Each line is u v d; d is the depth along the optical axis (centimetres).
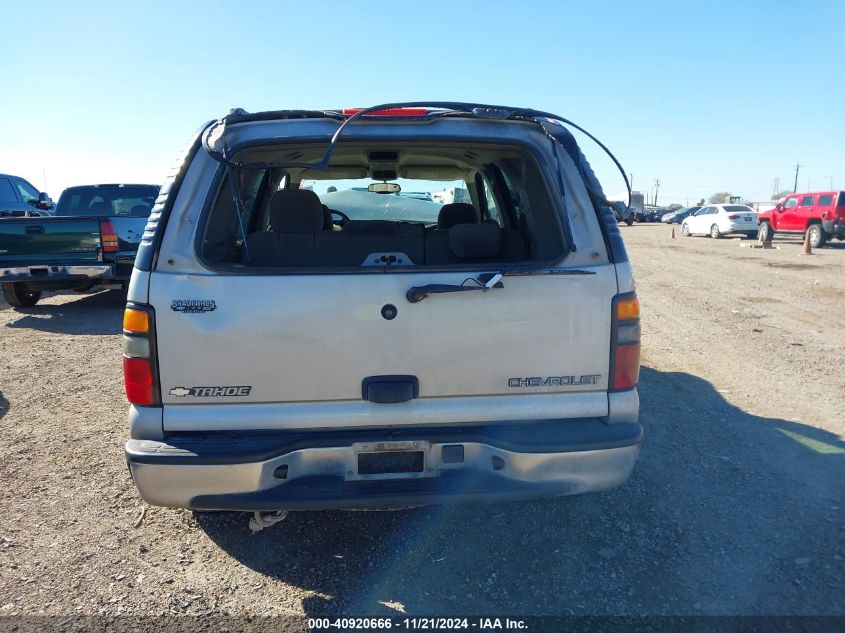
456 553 328
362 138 286
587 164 294
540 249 323
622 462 278
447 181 548
